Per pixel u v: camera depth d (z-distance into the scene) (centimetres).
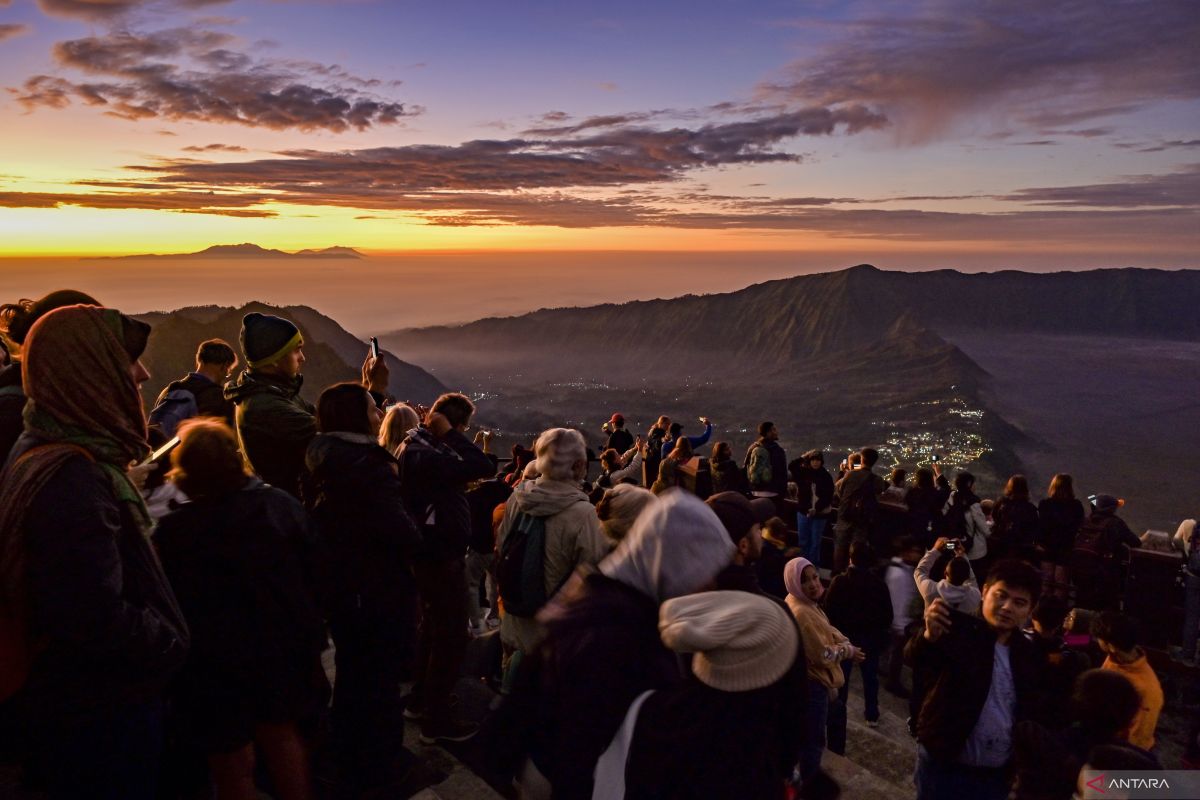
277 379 389
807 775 421
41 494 188
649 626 179
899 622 666
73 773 205
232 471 268
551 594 344
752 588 186
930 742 332
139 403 217
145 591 218
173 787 290
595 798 162
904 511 877
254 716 274
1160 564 762
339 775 357
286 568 272
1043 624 437
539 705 176
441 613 408
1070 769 292
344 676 357
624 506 321
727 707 165
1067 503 827
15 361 283
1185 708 611
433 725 407
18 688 192
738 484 972
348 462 336
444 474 398
